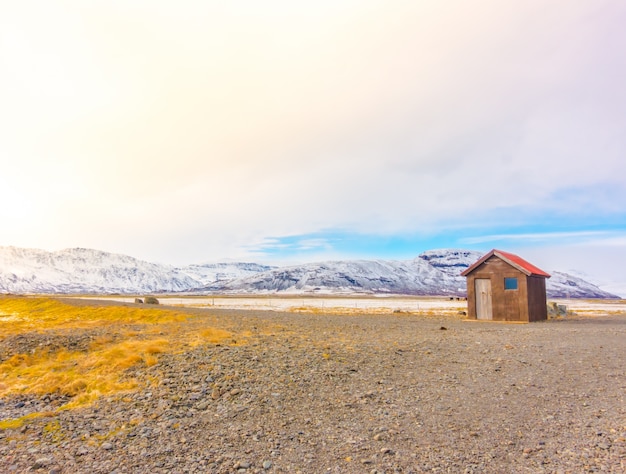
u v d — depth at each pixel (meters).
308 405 9.70
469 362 14.49
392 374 12.65
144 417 8.94
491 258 37.47
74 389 11.51
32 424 8.55
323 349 16.67
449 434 7.68
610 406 9.21
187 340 19.55
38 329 26.39
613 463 6.18
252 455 6.86
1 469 6.36
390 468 6.25
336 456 6.78
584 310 69.06
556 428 7.86
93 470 6.32
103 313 38.56
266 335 21.31
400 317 40.66
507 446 7.03
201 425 8.41
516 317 35.38
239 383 11.49
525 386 11.15
